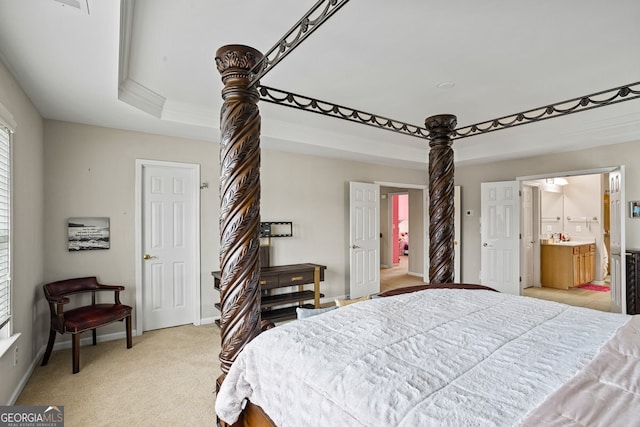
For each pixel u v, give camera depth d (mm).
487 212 5719
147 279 3859
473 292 2158
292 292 4629
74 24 1799
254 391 1402
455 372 1089
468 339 1357
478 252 6020
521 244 5395
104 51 2084
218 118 3662
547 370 1097
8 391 2256
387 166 6047
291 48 1442
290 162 4848
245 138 1755
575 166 4777
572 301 5250
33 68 2283
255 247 1771
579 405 868
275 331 1508
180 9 1886
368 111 3730
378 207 5781
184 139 4035
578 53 2422
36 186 2977
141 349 3328
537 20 2002
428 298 1986
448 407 898
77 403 2363
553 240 6613
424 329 1471
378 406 932
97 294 3512
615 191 4355
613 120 3887
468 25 2057
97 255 3525
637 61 2547
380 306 1806
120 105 2951
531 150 4770
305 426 1093
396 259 9594
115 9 1672
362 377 1068
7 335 2289
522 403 911
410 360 1175
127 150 3693
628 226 4258
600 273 6477
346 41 2256
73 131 3412
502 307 1817
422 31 2129
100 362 3027
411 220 7797
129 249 3697
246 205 1745
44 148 3252
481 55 2457
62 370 2863
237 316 1738
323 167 5199
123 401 2391
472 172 6117
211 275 4203
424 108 3635
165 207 3969
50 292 3029
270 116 3879
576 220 6891
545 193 6879
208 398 2436
